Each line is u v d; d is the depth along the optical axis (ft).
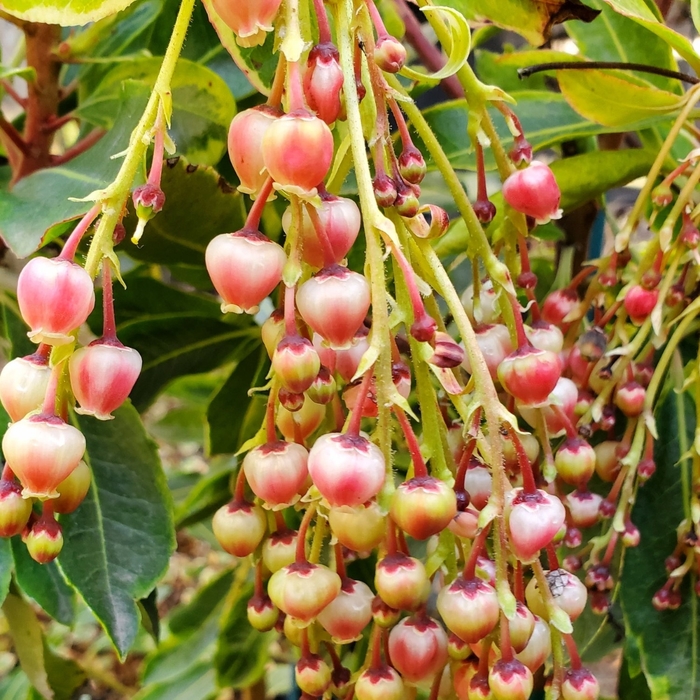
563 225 1.18
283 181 0.64
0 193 0.82
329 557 0.88
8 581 0.86
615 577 0.90
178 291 1.09
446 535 0.71
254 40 0.64
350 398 0.70
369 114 0.69
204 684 1.48
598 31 1.03
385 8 1.30
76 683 1.27
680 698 0.86
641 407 0.82
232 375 1.12
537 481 0.78
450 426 0.78
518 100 1.03
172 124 0.88
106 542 0.85
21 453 0.66
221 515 0.75
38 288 0.65
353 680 0.73
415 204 0.67
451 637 0.69
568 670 0.70
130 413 0.88
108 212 0.66
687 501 0.89
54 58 1.01
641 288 0.80
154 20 1.06
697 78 0.86
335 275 0.65
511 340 0.72
